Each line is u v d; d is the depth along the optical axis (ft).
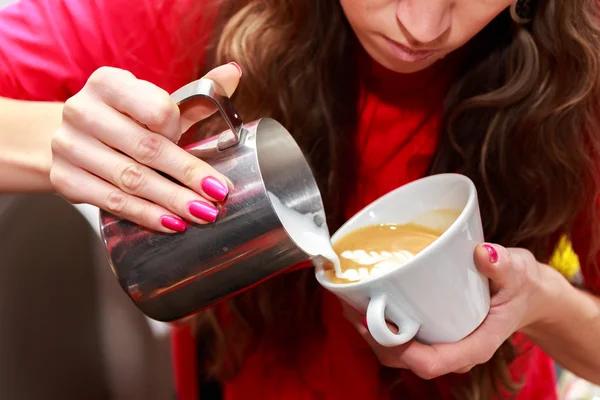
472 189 2.10
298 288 2.94
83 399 3.40
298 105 2.80
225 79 1.99
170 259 1.97
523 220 2.82
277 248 1.92
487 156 2.77
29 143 2.67
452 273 1.95
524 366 3.20
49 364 3.16
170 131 1.88
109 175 1.91
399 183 3.01
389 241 2.31
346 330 3.09
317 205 2.27
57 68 3.01
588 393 3.98
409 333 2.00
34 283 3.10
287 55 2.72
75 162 1.97
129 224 1.99
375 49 2.36
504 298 2.25
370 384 3.18
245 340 3.15
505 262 2.01
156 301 2.06
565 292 2.51
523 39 2.56
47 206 3.19
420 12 2.07
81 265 3.39
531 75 2.58
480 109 2.73
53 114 2.73
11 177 2.70
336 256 2.16
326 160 2.91
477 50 2.74
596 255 2.90
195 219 1.88
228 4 2.86
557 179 2.74
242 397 3.36
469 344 2.19
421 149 2.95
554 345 2.81
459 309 2.05
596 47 2.49
